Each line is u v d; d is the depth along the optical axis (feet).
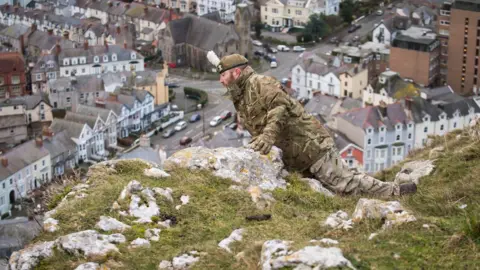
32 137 519.19
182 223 68.23
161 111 562.25
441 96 500.33
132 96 536.01
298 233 64.80
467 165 92.17
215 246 62.69
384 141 440.86
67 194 75.46
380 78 519.60
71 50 623.36
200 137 522.47
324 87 583.58
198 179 75.92
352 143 437.17
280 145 82.33
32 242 66.39
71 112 508.94
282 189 76.84
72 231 66.33
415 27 630.74
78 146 479.41
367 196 81.71
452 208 73.82
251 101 78.69
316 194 76.79
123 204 69.56
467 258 56.80
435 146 128.98
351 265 54.90
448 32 587.68
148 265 60.95
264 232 65.26
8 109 515.91
